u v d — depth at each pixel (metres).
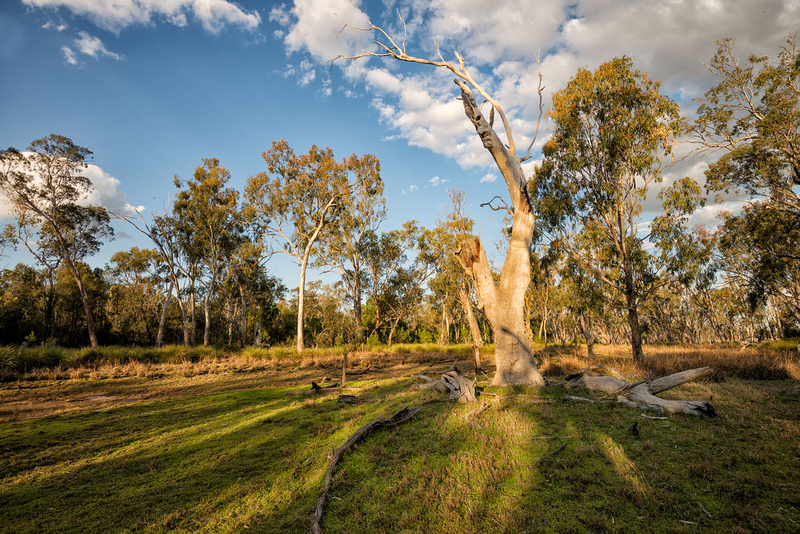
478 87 12.10
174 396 14.77
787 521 3.54
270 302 54.22
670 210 18.06
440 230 27.20
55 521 4.82
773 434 5.75
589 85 19.91
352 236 45.28
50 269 41.19
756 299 23.09
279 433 8.25
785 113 18.31
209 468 6.46
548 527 3.80
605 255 19.30
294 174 38.53
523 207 12.05
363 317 51.62
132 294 52.72
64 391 16.14
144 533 4.45
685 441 5.67
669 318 56.47
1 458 7.22
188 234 42.47
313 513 4.58
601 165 20.64
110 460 7.06
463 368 22.22
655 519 3.79
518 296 11.75
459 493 4.66
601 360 18.67
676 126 18.75
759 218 19.62
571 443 5.96
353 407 10.27
